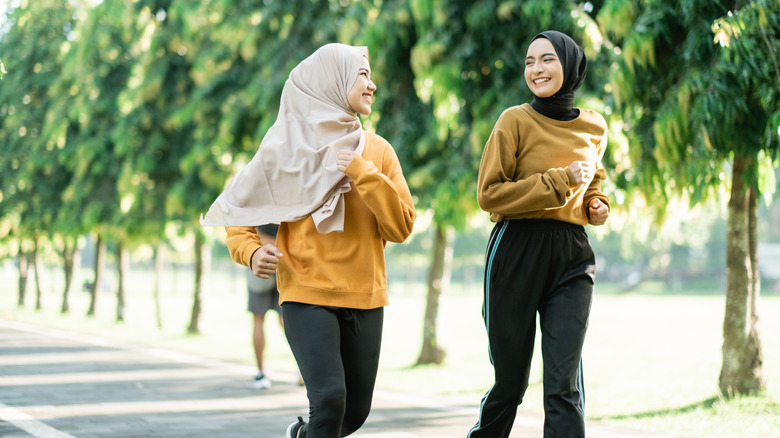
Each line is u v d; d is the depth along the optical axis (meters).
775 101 6.40
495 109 10.14
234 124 15.27
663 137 6.96
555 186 3.82
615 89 7.36
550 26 9.52
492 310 4.10
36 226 24.03
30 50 23.53
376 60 11.24
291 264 3.88
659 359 12.63
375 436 6.05
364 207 3.89
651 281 94.50
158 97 17.94
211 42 16.52
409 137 11.62
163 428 6.25
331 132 3.87
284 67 14.07
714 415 6.90
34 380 9.07
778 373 9.69
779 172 8.93
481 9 9.99
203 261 19.20
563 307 4.00
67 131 21.55
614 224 9.98
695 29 6.82
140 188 18.20
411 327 24.00
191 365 11.01
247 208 3.99
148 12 18.38
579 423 3.90
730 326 7.88
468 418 6.96
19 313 27.56
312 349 3.72
